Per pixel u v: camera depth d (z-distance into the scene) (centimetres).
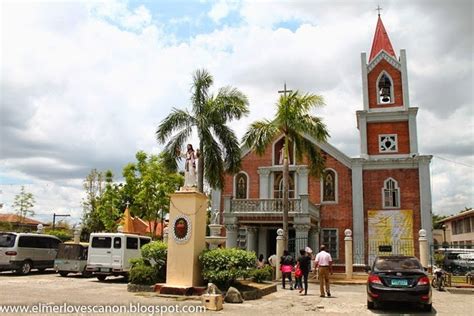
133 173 4056
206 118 2591
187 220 1602
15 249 2348
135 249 2212
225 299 1460
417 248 2930
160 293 1546
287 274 2050
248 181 3281
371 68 3306
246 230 3058
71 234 3869
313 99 2473
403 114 3156
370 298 1310
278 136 3294
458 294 1853
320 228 3091
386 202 3059
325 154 3198
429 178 3009
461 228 5031
